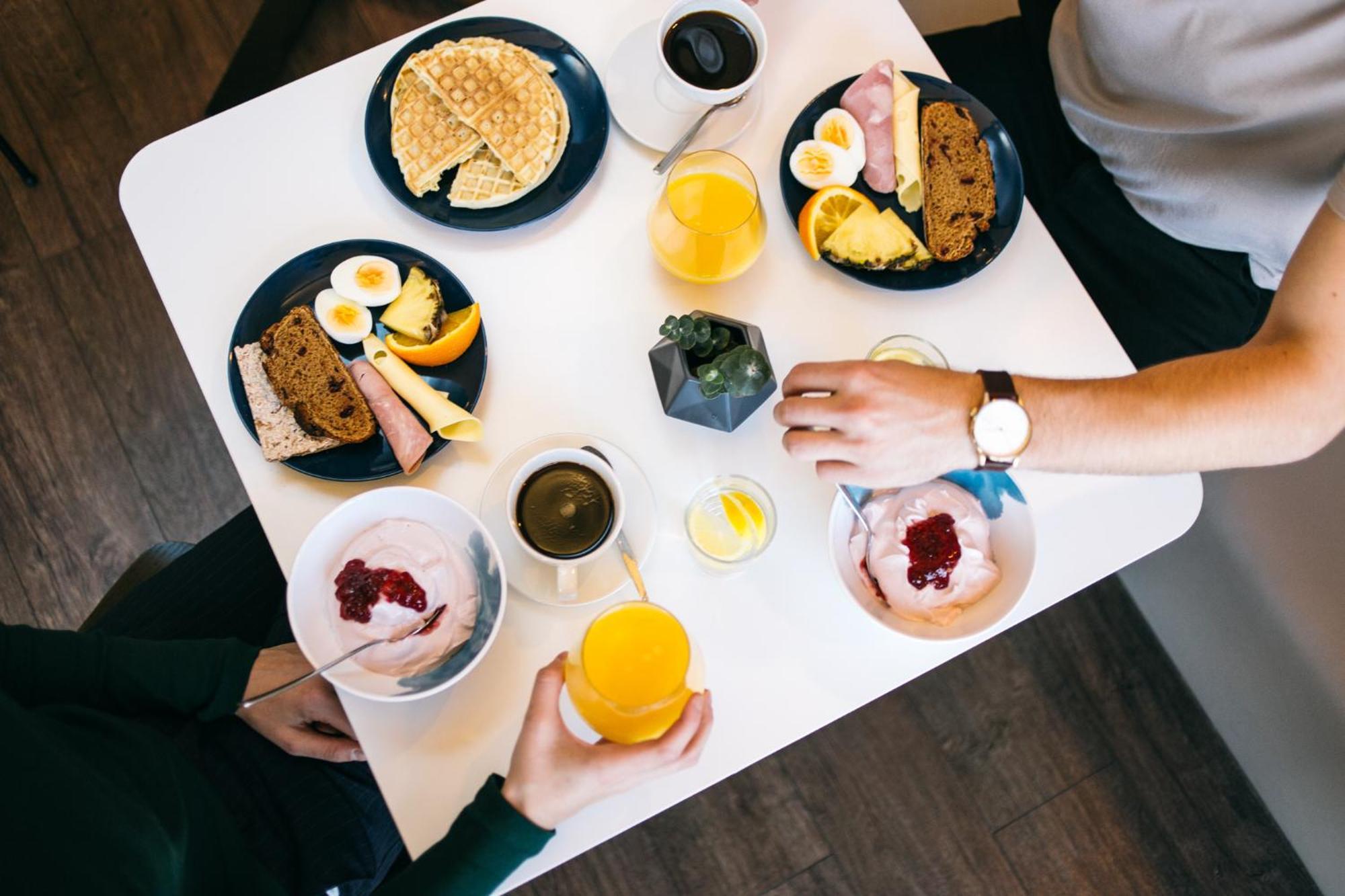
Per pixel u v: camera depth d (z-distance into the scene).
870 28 1.07
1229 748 1.45
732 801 1.60
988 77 1.31
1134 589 1.46
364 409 0.91
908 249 0.97
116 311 1.73
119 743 0.80
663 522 0.92
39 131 1.79
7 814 0.66
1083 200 1.24
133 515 1.67
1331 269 0.84
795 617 0.90
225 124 1.00
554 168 1.00
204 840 0.84
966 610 0.89
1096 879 1.60
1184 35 1.05
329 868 0.93
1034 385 0.86
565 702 0.89
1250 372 0.85
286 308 0.94
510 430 0.93
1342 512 1.18
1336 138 1.03
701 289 0.98
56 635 0.90
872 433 0.83
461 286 0.95
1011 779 1.63
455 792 0.84
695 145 1.01
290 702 0.98
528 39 1.02
